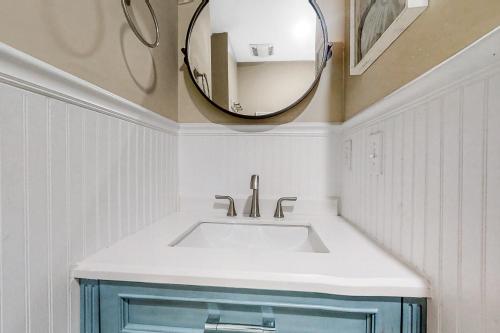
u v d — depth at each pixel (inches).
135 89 31.9
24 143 17.3
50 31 19.8
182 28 45.8
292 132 44.1
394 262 22.5
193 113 46.1
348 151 39.5
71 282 21.2
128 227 30.4
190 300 20.6
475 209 14.9
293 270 20.6
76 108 22.1
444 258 17.5
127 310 21.4
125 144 29.7
